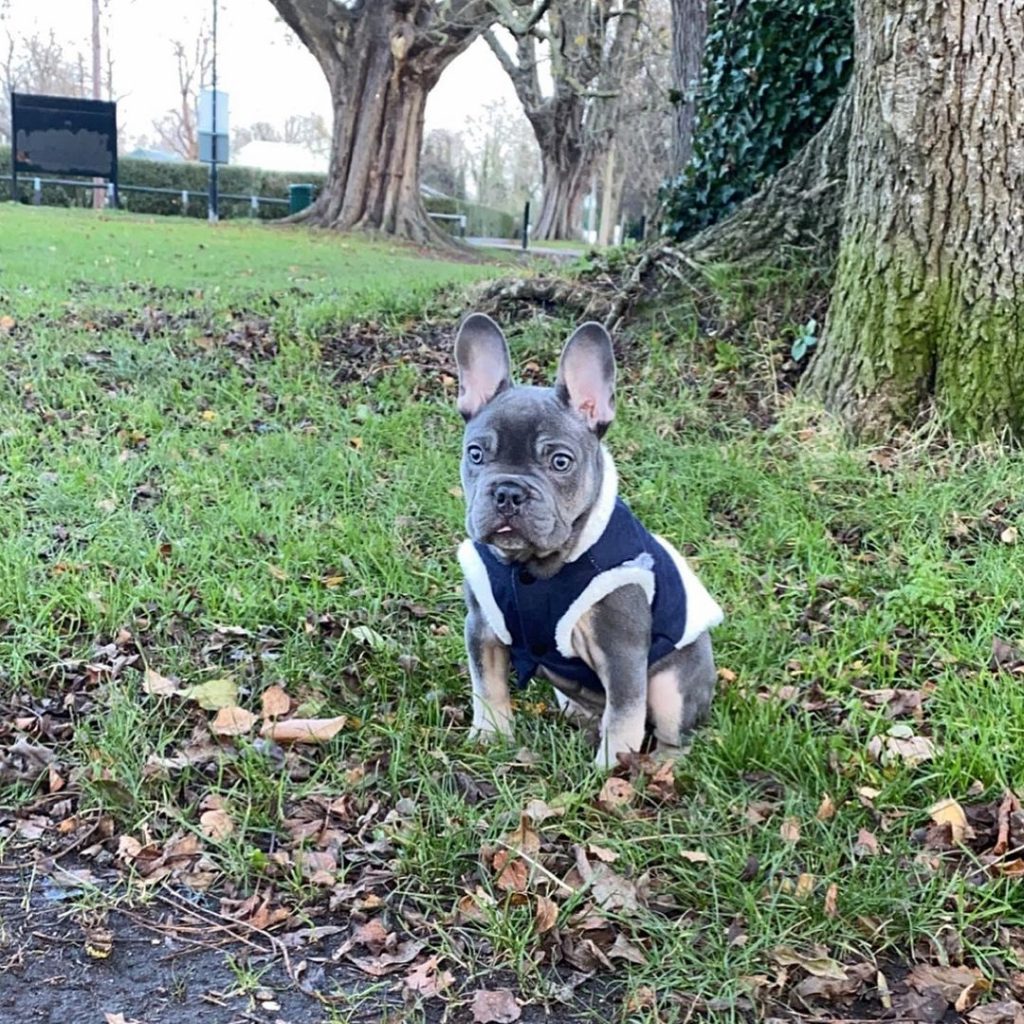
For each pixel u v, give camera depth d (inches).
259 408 74.9
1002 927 31.3
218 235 223.6
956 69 63.6
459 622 48.8
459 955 29.8
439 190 707.4
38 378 76.0
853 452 66.1
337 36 280.1
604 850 33.5
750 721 39.9
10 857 33.5
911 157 65.6
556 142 529.3
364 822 35.6
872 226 68.4
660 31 330.3
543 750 39.8
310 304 105.3
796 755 38.2
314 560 53.5
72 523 56.2
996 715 40.4
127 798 35.5
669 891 32.2
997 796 36.9
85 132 330.6
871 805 36.1
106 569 51.8
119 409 72.7
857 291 69.6
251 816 35.3
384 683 43.6
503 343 38.8
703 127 106.4
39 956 29.3
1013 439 65.1
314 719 40.6
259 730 40.3
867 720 41.7
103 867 33.3
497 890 32.3
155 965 29.3
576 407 37.4
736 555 55.1
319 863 33.4
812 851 33.8
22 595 47.7
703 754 38.3
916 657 46.6
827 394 71.2
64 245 165.2
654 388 77.7
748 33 100.2
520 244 417.1
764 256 87.2
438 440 70.0
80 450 65.1
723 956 29.5
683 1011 28.2
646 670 37.6
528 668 38.5
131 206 380.5
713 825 34.8
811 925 30.8
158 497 60.4
